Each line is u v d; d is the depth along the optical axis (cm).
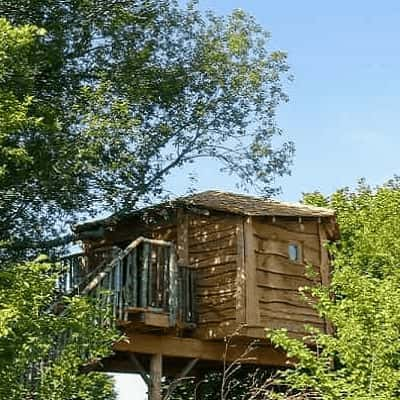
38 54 1734
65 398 1008
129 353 1673
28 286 1001
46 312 1127
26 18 1798
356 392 1109
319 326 1794
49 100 1845
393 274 1850
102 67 1942
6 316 917
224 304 1733
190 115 2058
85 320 1062
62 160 1756
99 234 2030
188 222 1875
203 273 1797
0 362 981
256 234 1769
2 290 990
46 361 1111
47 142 1741
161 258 1678
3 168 1304
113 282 1534
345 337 1172
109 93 1866
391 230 2150
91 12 1888
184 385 2077
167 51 2041
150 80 1970
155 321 1608
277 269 1777
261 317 1711
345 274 1226
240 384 1956
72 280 1761
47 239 1944
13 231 1905
